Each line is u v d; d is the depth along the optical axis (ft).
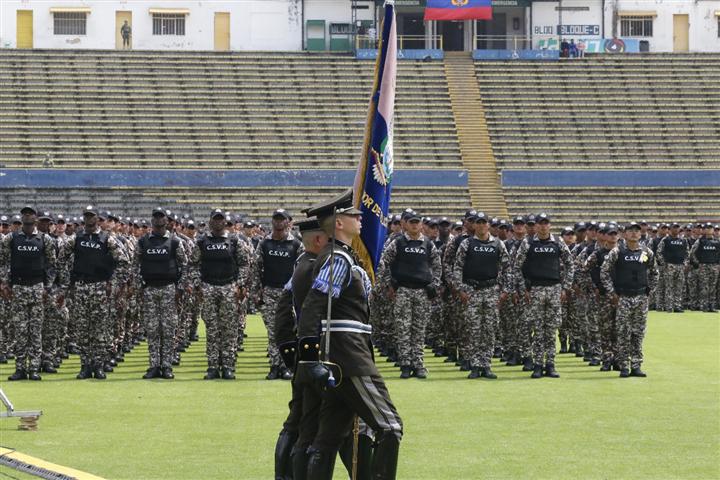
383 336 200.44
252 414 131.23
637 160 478.18
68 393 150.00
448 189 448.24
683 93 515.09
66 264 169.07
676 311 328.70
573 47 535.60
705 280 331.77
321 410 77.97
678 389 155.33
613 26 565.94
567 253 171.73
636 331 171.63
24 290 166.09
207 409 135.13
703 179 456.86
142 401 142.10
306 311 76.79
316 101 496.64
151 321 168.76
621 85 517.55
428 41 562.66
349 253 79.66
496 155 473.26
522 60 529.45
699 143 488.02
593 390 153.89
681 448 110.42
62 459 103.30
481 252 169.89
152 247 167.94
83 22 550.36
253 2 554.46
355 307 78.02
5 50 508.12
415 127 484.74
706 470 99.66
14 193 423.23
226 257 167.32
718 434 118.42
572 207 447.01
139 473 96.99
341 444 78.95
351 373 76.13
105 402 141.18
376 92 90.94
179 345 212.84
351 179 442.91
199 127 476.13
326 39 555.28
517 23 571.28
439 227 207.41
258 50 546.67
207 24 555.28
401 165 465.06
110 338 179.83
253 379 167.63
